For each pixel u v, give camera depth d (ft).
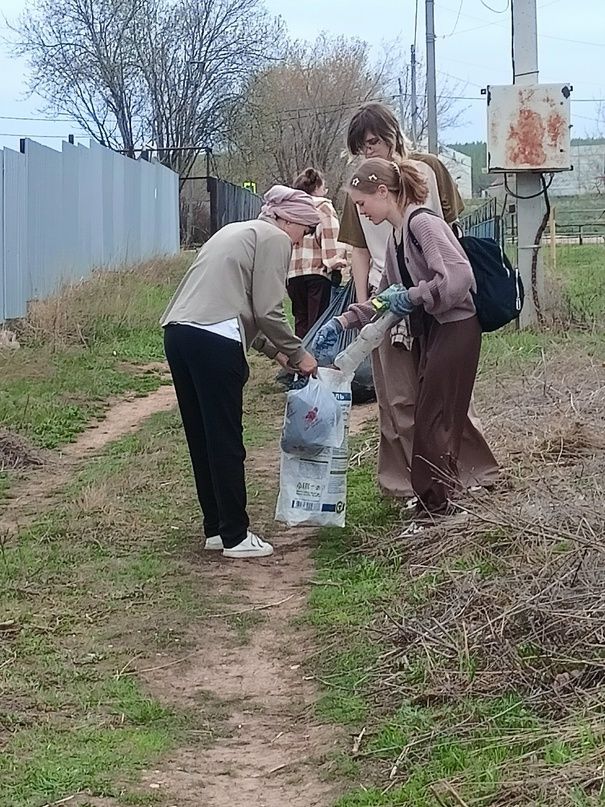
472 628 14.42
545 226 40.27
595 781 10.32
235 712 13.96
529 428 23.57
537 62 40.09
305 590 17.83
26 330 43.42
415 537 18.60
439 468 18.70
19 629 16.31
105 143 129.59
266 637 16.21
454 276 17.70
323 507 19.94
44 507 23.26
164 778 12.25
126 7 126.82
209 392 18.90
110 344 44.14
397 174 18.62
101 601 17.46
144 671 15.11
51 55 127.24
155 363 42.34
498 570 16.05
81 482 24.94
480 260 18.49
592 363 30.17
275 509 21.98
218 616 16.96
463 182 180.86
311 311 33.94
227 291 18.79
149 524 21.45
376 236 20.83
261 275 18.85
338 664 14.92
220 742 13.19
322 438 19.66
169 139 131.44
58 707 13.97
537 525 16.17
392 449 20.97
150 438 29.17
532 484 19.16
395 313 18.25
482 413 25.82
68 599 17.53
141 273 61.11
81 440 30.42
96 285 50.19
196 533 20.90
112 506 22.17
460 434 18.89
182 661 15.43
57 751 12.72
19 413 31.40
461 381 18.48
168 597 17.66
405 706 13.32
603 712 11.92
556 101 38.75
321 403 19.61
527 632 13.99
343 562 18.79
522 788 10.59
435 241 17.94
